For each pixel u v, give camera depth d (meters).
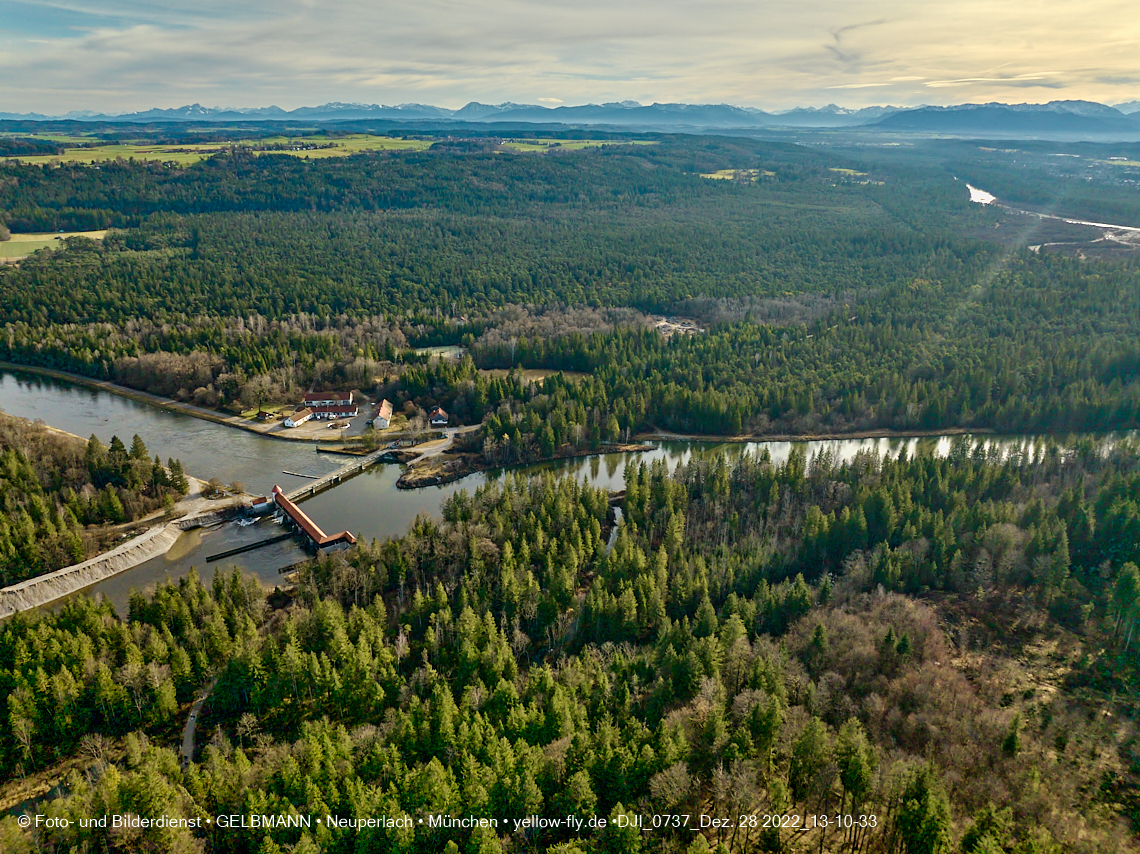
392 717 108.06
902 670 113.00
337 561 150.38
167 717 114.69
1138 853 84.50
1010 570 140.88
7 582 154.88
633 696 113.44
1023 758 95.75
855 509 163.12
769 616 132.75
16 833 88.19
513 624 136.25
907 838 80.94
